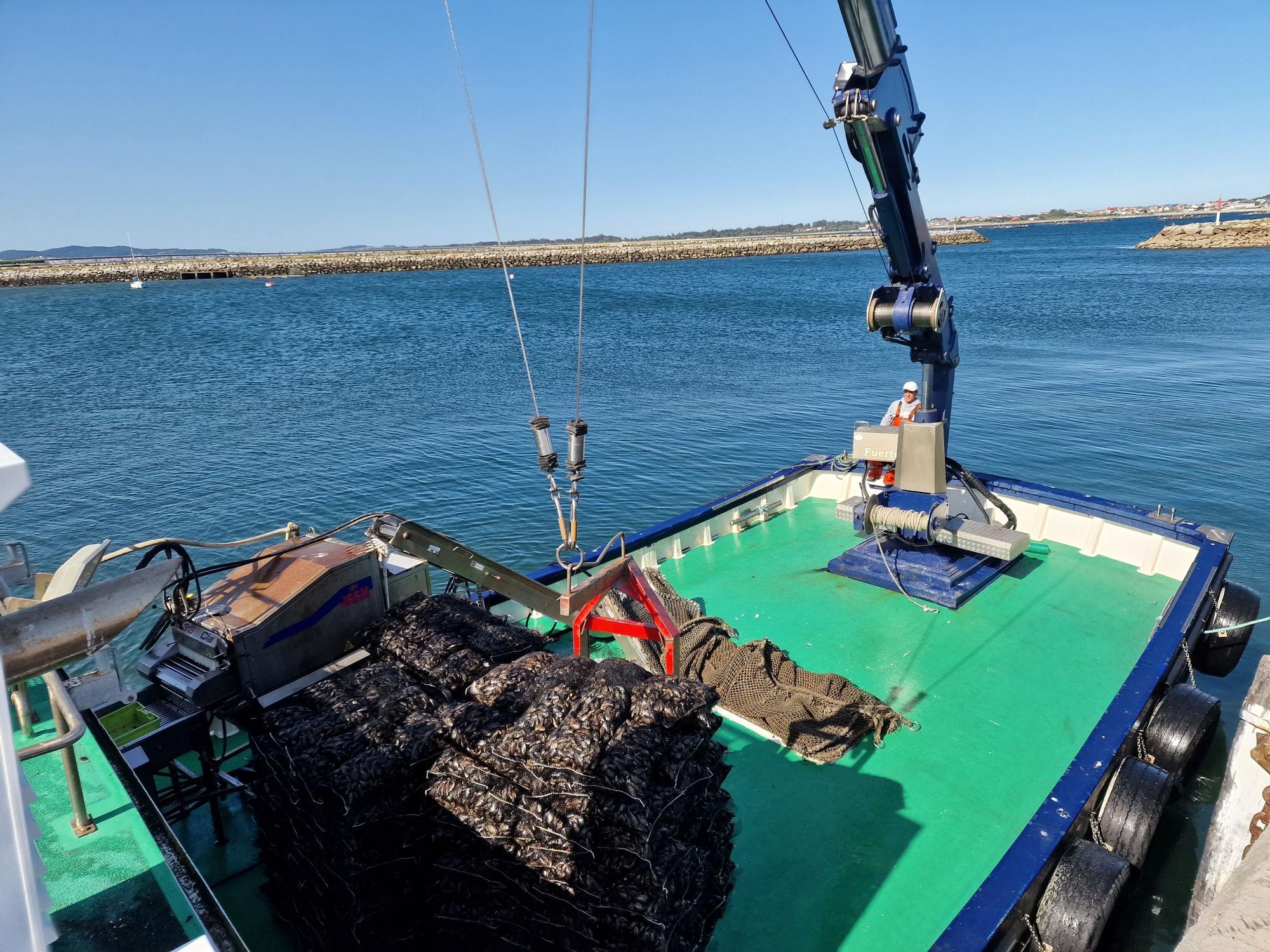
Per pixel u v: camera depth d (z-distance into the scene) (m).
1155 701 5.92
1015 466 17.55
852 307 51.94
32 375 31.11
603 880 3.18
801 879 4.54
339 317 50.88
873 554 8.24
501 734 3.51
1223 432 19.58
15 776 1.19
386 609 4.92
